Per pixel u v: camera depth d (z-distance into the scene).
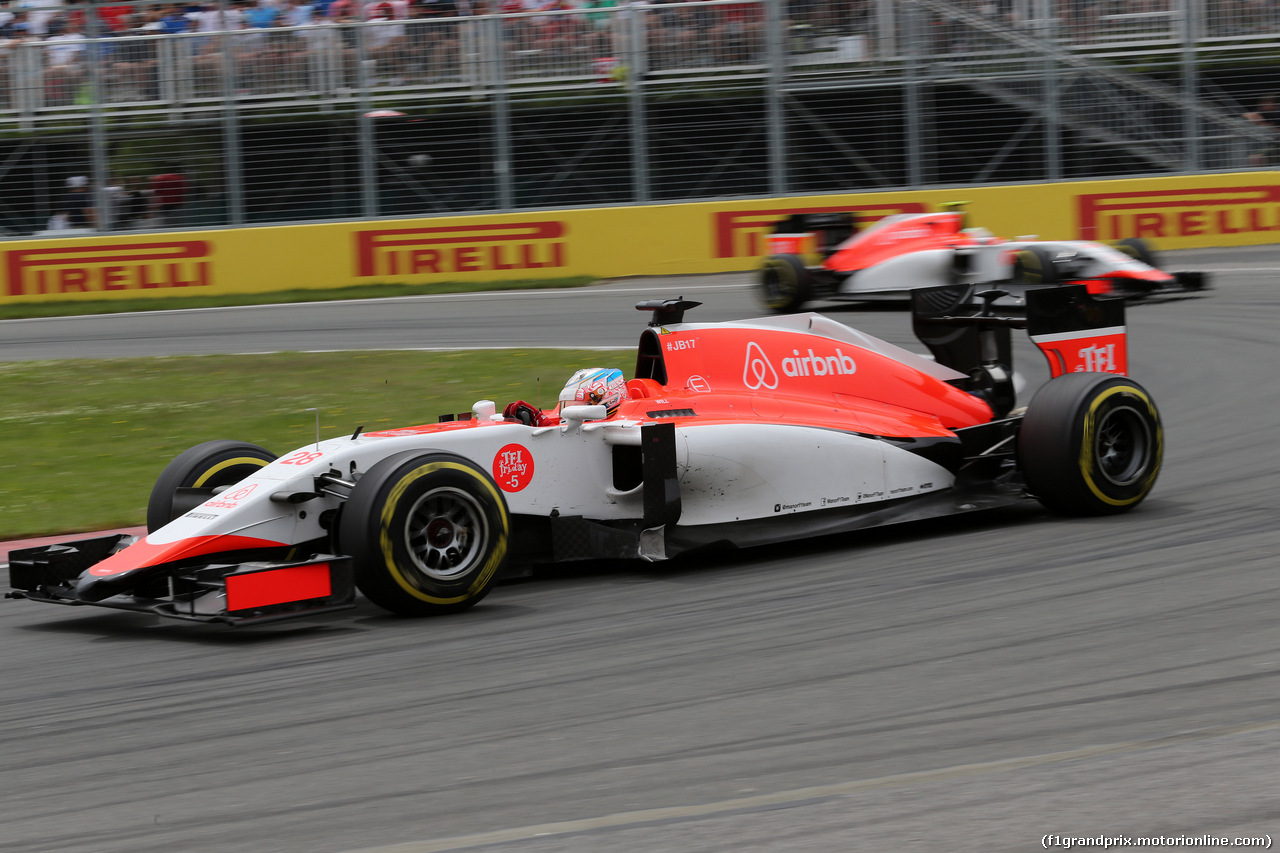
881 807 12.83
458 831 12.79
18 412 44.97
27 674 19.34
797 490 24.95
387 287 77.25
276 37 77.75
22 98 76.88
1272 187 76.69
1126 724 14.80
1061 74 78.69
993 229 77.38
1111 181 77.19
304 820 13.27
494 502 21.59
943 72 78.75
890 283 56.91
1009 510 27.72
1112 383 25.95
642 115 79.06
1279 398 38.50
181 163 78.00
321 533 21.92
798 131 79.44
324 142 78.50
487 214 77.94
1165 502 27.39
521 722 15.95
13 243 76.12
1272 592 20.02
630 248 78.06
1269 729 14.34
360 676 18.19
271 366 51.12
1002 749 14.24
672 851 12.07
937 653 17.94
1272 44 77.88
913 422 27.12
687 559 25.12
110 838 13.09
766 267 59.94
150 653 20.09
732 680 17.22
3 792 14.56
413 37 78.44
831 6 78.81
